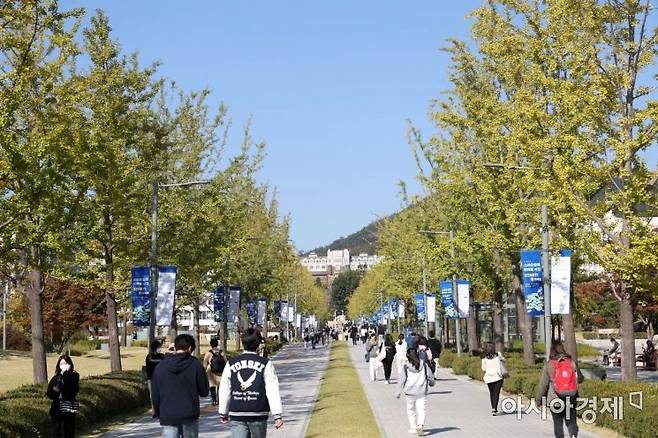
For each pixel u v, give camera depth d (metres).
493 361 21.72
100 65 27.69
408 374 17.81
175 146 33.66
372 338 46.44
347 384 32.84
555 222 24.91
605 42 21.36
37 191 18.14
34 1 18.17
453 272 41.88
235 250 41.97
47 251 21.48
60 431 17.00
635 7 20.95
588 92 21.09
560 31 22.39
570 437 14.83
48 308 63.53
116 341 30.09
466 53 30.61
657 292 20.38
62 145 19.17
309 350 79.56
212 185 35.88
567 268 23.17
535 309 24.27
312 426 18.67
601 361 50.41
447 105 31.62
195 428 10.78
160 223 31.97
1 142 17.47
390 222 64.62
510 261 34.56
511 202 28.78
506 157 27.88
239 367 10.38
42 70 19.48
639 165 20.81
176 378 10.70
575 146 21.00
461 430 18.47
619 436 16.80
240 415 10.28
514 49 23.97
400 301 67.75
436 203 42.75
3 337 67.06
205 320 125.38
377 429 17.98
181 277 35.53
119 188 25.70
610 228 21.42
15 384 37.50
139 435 19.14
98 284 28.73
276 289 65.81
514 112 23.98
